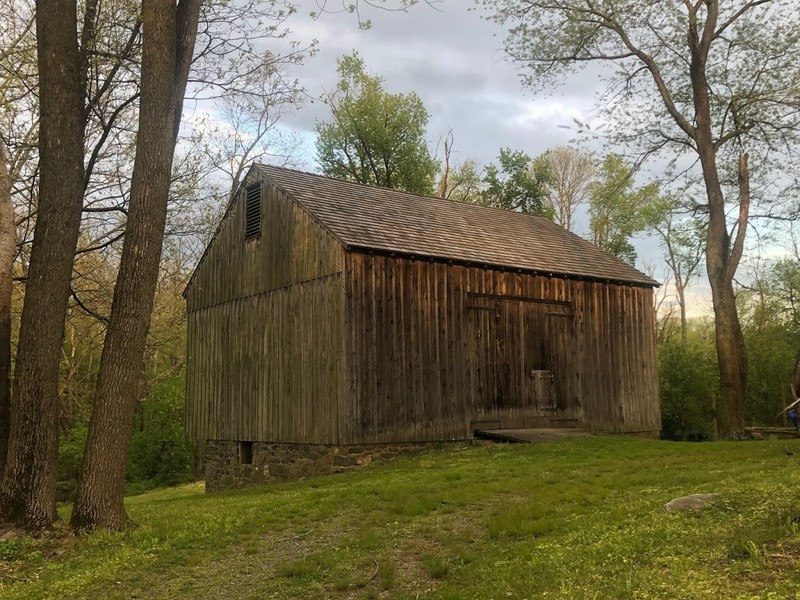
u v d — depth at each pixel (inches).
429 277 675.4
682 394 1162.6
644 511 310.7
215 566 288.4
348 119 1573.6
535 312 757.3
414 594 237.5
